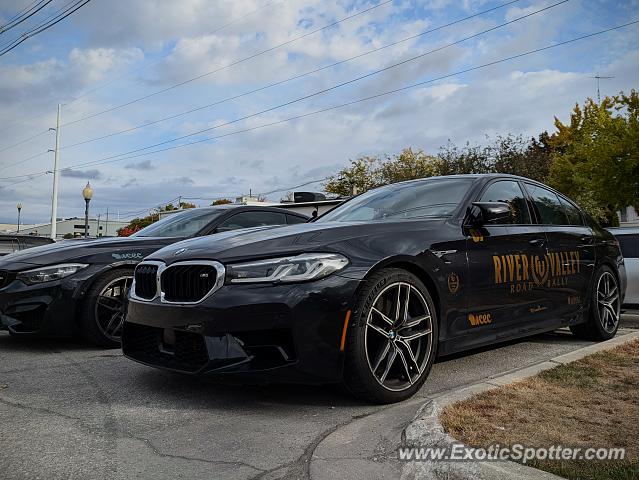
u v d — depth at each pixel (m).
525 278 4.30
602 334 5.30
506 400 3.06
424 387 3.67
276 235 3.44
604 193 18.50
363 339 3.14
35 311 5.10
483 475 2.15
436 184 4.54
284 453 2.56
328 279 3.10
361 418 3.02
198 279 3.23
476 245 3.93
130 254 5.48
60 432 2.88
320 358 3.04
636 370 3.73
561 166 24.53
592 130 19.73
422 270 3.53
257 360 3.08
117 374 4.16
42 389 3.74
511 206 4.52
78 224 72.00
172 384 3.83
